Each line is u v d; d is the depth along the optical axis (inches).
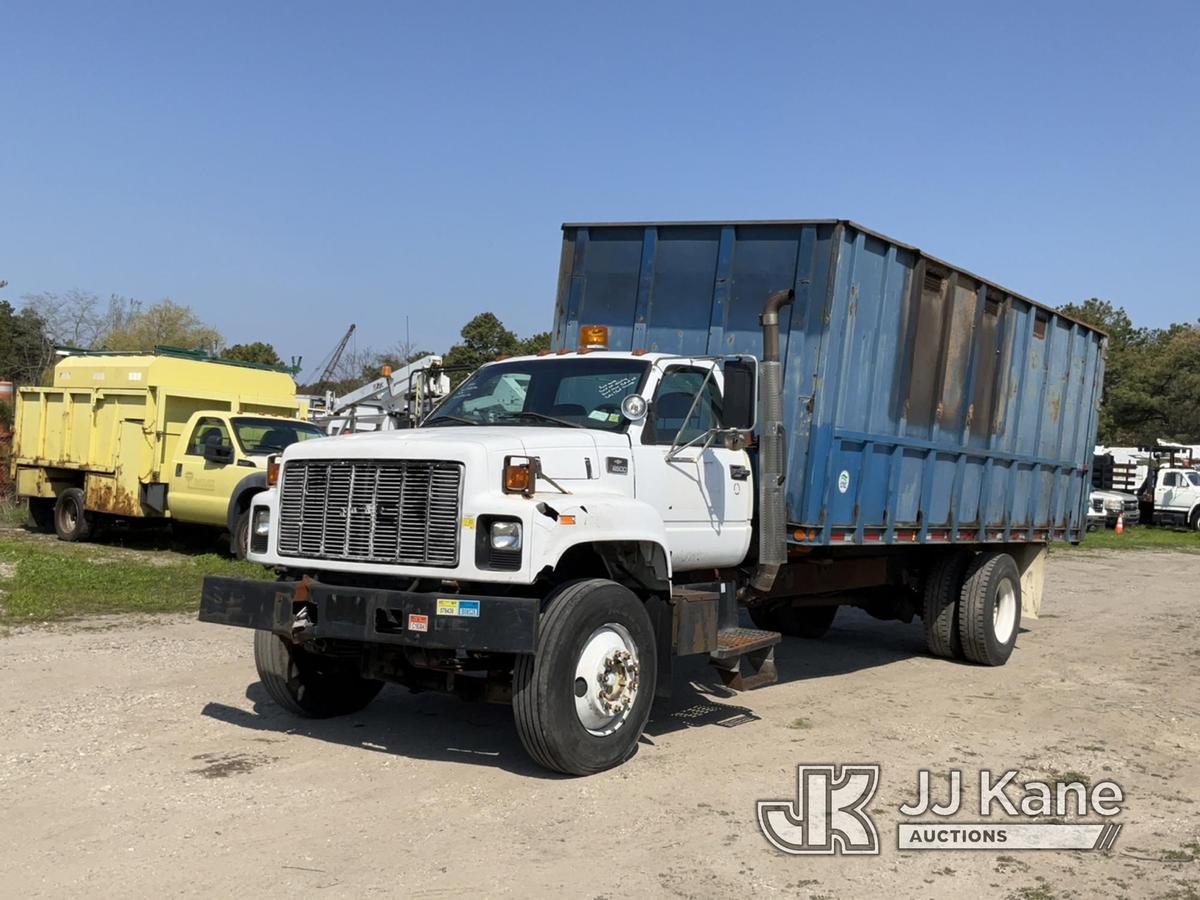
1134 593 732.7
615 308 368.5
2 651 375.9
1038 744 303.4
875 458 361.1
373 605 248.7
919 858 212.7
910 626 547.8
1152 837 230.1
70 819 216.2
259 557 277.0
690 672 396.5
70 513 717.3
